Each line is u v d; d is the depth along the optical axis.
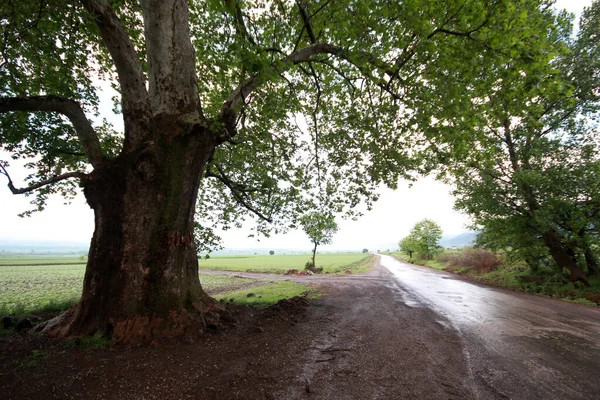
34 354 4.30
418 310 8.72
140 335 4.87
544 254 15.58
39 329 5.64
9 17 5.91
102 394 3.23
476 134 8.41
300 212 12.16
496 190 15.95
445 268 28.20
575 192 13.66
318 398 3.37
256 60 5.14
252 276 25.98
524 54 6.01
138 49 9.30
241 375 3.89
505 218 16.20
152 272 5.29
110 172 5.44
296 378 3.89
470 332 6.36
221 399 3.25
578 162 14.13
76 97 8.70
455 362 4.59
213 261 56.00
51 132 8.02
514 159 15.84
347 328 6.57
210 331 5.68
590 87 14.14
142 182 5.45
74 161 9.17
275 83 9.38
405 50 7.36
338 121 11.05
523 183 14.45
